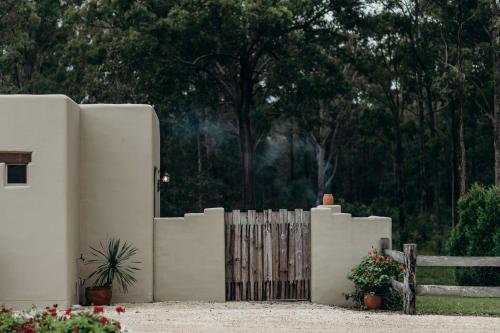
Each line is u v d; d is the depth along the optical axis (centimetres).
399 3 3406
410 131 3850
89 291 1420
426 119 4175
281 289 1497
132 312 1238
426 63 3550
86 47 3083
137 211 1482
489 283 1850
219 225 1488
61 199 1337
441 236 3130
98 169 1480
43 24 3700
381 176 4500
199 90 3228
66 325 765
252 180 3141
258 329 1026
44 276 1330
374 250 1408
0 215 1329
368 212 3728
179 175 3806
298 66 3112
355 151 4500
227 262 1498
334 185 4522
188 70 3077
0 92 3484
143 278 1476
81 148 1476
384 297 1357
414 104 4331
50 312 859
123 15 2884
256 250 1502
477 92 3472
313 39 3256
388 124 3803
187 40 2897
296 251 1500
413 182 4272
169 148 3762
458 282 1894
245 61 3058
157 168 1650
